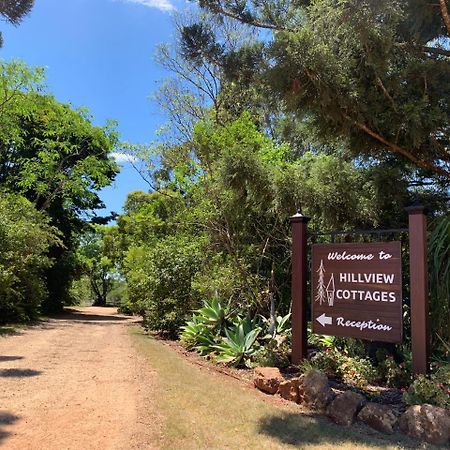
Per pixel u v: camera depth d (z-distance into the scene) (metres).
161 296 14.49
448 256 7.33
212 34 12.07
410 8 6.83
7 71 17.52
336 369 7.43
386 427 5.14
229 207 11.79
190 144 16.80
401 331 6.27
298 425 5.22
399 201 8.56
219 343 10.50
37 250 17.86
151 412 5.51
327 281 7.08
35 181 25.08
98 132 25.61
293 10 9.00
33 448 4.37
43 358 9.29
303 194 9.27
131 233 33.62
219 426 5.10
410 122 6.73
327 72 6.49
